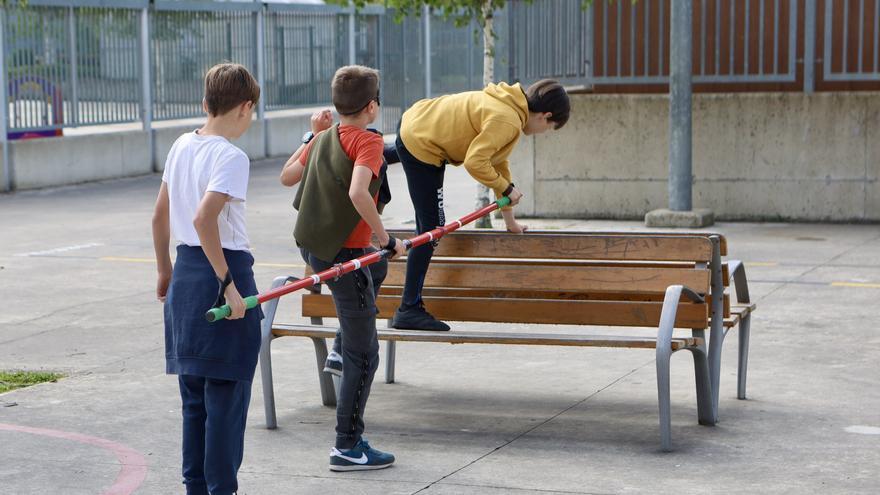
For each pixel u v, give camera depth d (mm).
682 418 6707
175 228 4898
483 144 6336
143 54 23625
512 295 6973
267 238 14656
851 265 12078
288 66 27719
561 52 16219
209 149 4785
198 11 24953
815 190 15414
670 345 6043
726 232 14664
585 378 7730
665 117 15789
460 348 8711
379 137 5684
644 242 6535
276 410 7020
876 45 14961
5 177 20750
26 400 7250
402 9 15469
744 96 15500
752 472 5695
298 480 5668
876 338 8734
